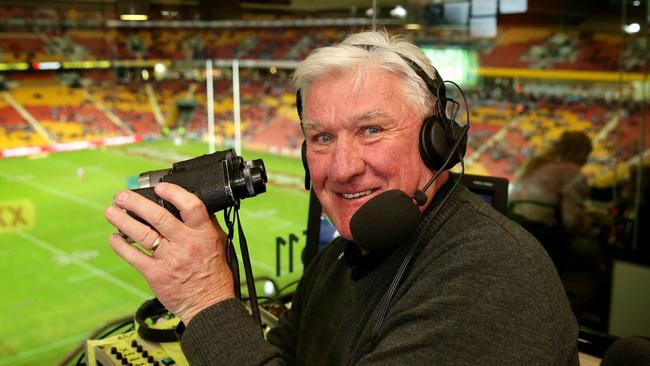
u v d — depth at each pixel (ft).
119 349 3.84
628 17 24.57
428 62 2.56
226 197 2.30
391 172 2.41
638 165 15.96
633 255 6.77
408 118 2.41
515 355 2.04
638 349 2.67
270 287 6.10
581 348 4.28
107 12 84.38
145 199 2.18
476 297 2.11
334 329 2.79
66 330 27.25
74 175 59.93
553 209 10.43
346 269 2.89
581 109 51.85
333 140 2.48
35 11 80.74
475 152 53.47
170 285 2.23
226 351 2.20
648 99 28.71
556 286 2.23
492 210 2.53
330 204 2.59
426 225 2.46
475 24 13.19
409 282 2.40
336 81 2.38
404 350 2.12
